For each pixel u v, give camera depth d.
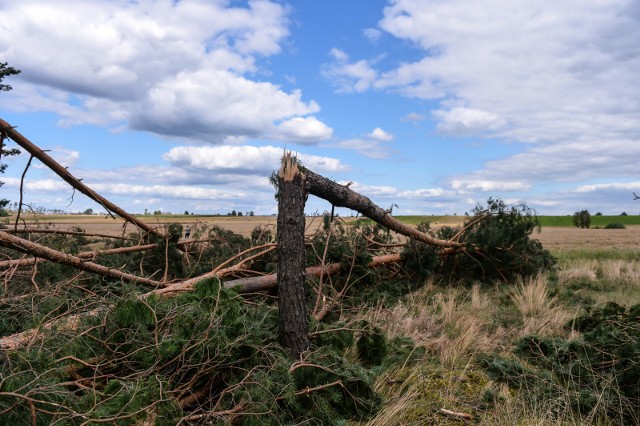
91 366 3.53
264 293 6.69
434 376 4.98
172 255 8.12
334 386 4.11
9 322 4.47
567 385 4.50
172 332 4.02
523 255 10.54
